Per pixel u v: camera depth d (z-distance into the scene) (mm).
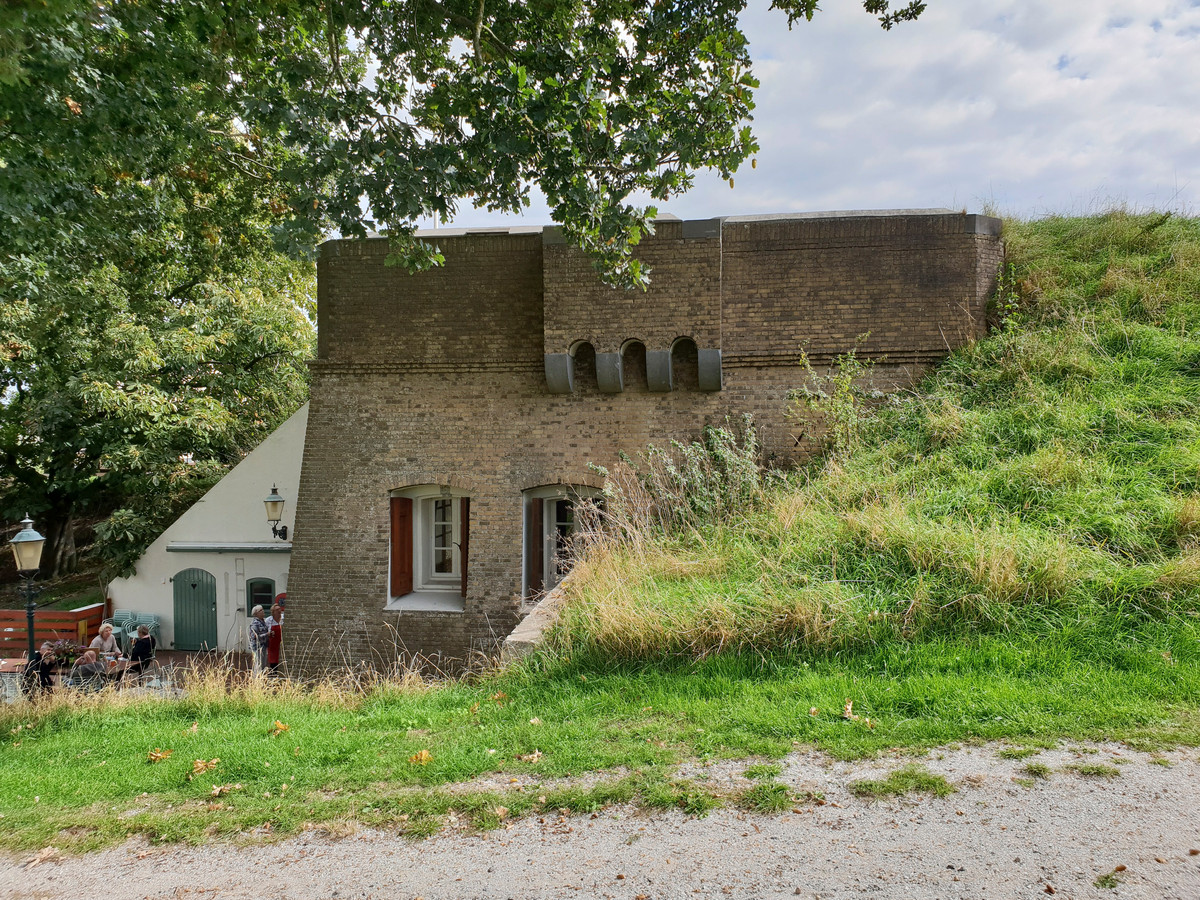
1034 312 11531
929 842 3377
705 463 10773
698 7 8148
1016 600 5996
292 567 12047
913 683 5211
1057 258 12227
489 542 11773
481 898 3283
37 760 6207
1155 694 4820
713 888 3184
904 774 4020
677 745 4758
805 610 6078
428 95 8461
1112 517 6844
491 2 8523
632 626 6434
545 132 6898
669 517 10391
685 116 7234
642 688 5867
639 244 11242
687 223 11172
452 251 11906
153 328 18391
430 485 12172
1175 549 6465
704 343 11172
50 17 5191
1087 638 5512
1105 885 2951
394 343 12016
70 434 18469
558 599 7871
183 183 15148
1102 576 6000
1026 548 6383
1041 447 8680
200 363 19828
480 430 11898
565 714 5617
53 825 4543
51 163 8547
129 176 11852
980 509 7598
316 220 6730
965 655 5562
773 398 11547
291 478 16609
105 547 16891
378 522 11984
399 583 12180
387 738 5641
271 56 8812
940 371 11141
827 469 10023
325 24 9289
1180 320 10414
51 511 22906
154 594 16812
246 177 15289
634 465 11492
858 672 5625
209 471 20234
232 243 17422
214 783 5098
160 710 7590
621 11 8664
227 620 16578
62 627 16375
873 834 3488
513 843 3764
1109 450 8367
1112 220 12977
